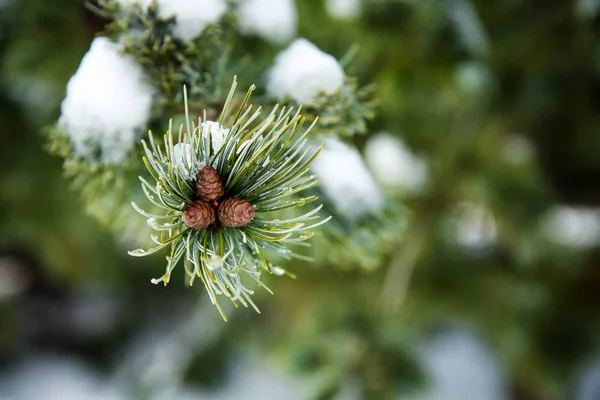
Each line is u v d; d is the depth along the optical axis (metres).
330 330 1.01
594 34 0.92
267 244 0.55
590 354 1.33
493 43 1.01
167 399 1.46
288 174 0.54
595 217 1.33
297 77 0.60
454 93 1.05
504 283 1.23
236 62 0.63
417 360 1.00
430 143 1.10
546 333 1.31
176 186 0.52
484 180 1.15
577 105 1.11
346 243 0.67
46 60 0.86
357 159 0.66
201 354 1.44
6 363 2.18
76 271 1.64
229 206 0.52
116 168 0.60
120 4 0.58
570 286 1.30
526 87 1.09
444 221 1.19
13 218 1.29
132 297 1.94
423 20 0.85
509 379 1.54
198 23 0.58
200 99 0.59
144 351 2.01
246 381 1.91
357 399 0.93
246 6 0.63
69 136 0.59
